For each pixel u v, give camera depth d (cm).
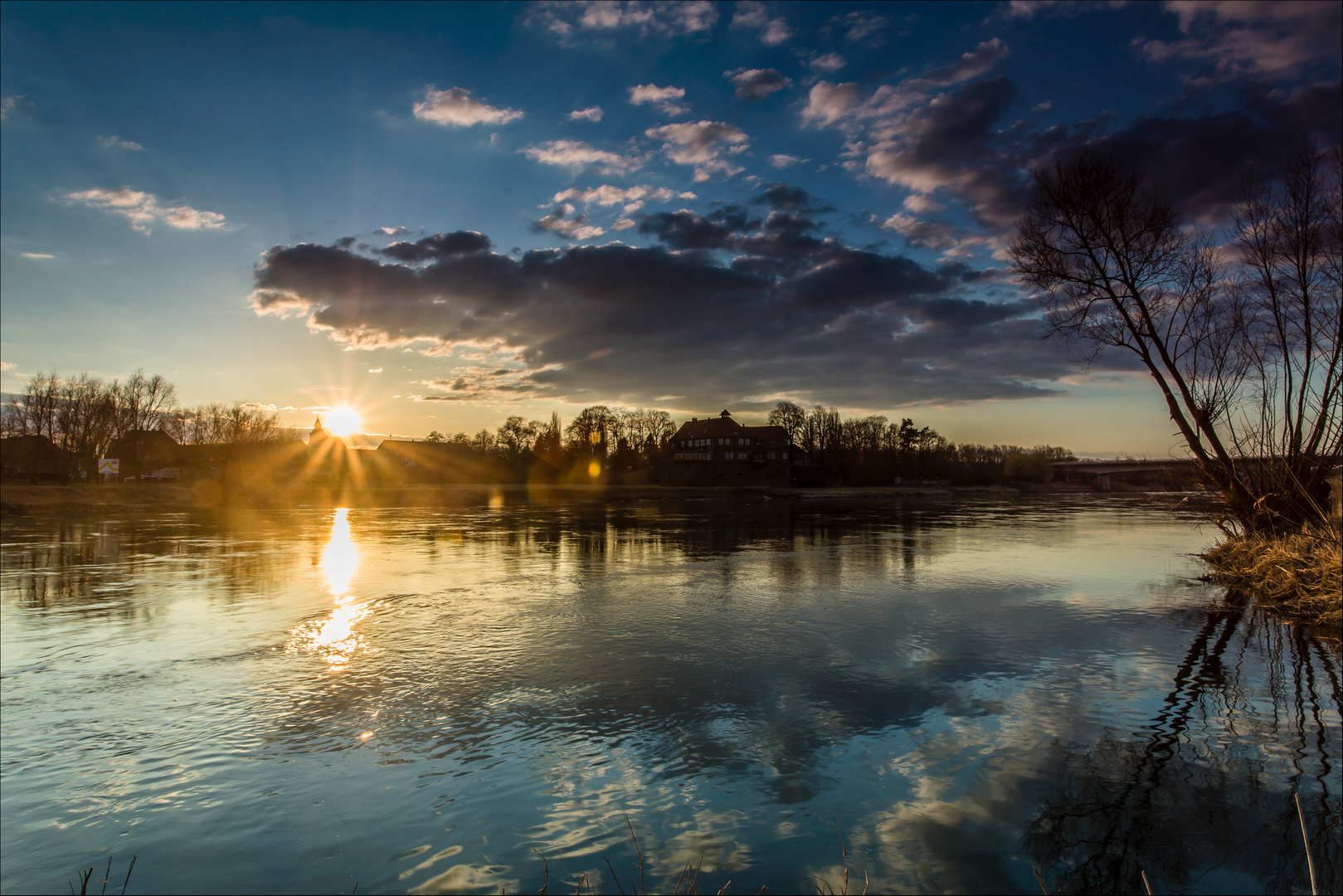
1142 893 545
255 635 1417
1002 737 864
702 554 2819
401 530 4103
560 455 12606
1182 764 773
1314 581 1565
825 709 977
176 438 10219
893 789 734
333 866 606
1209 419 2045
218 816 693
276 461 10375
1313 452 1912
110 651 1298
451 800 724
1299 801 682
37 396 8706
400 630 1462
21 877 595
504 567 2433
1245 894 543
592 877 582
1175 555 2692
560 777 773
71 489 6481
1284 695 995
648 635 1405
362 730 911
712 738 880
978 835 639
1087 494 10500
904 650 1278
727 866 596
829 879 574
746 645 1324
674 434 14838
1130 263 2078
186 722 943
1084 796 708
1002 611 1616
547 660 1227
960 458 15025
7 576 2248
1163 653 1230
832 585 2016
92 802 723
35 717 963
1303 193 1841
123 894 571
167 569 2398
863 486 12256
